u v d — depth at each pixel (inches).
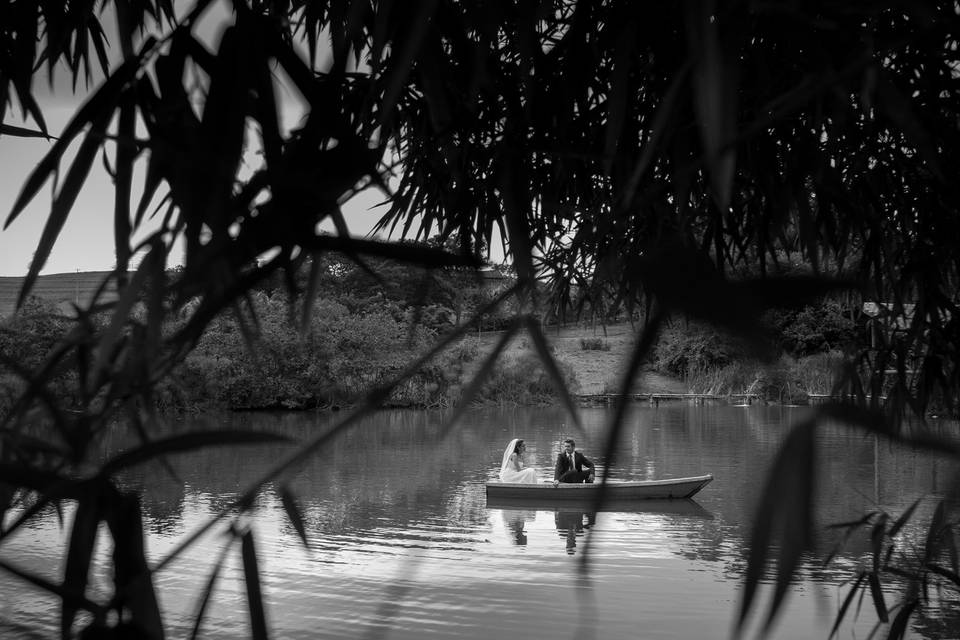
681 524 478.9
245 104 27.3
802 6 24.9
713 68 21.0
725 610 285.7
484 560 370.9
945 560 247.6
